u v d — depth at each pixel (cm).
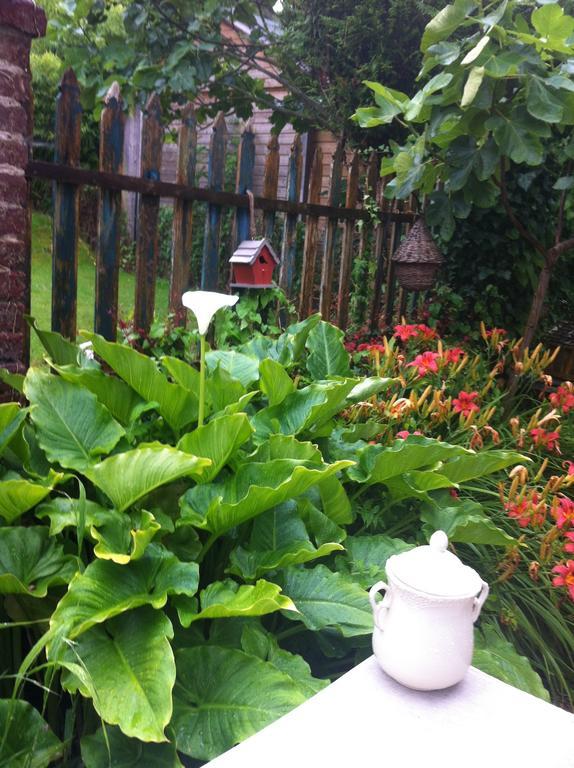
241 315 358
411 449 233
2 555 179
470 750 96
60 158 276
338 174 449
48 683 156
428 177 404
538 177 485
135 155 1021
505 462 254
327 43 605
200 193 339
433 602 105
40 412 210
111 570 174
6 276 256
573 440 360
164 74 490
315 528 225
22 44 245
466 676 114
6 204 252
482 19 328
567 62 343
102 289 306
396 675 108
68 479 211
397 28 567
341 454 262
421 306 524
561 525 241
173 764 154
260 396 279
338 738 97
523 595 255
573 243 419
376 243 500
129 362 227
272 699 163
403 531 274
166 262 971
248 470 204
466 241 501
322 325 320
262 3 562
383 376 348
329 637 211
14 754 154
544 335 543
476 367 375
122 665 159
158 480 182
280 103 661
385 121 383
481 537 246
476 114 352
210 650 176
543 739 100
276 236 773
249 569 199
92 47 516
